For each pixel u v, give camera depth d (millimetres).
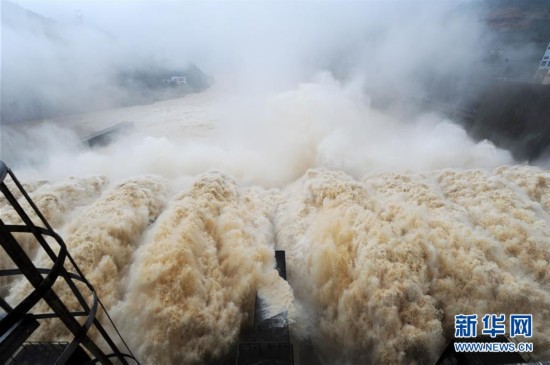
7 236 3990
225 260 15023
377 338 12633
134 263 14422
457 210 17219
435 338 12133
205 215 17141
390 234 15227
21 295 12812
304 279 15469
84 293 12875
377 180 21594
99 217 16109
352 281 14195
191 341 12062
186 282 13375
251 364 10406
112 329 12102
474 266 13867
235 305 13438
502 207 17281
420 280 13609
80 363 5820
